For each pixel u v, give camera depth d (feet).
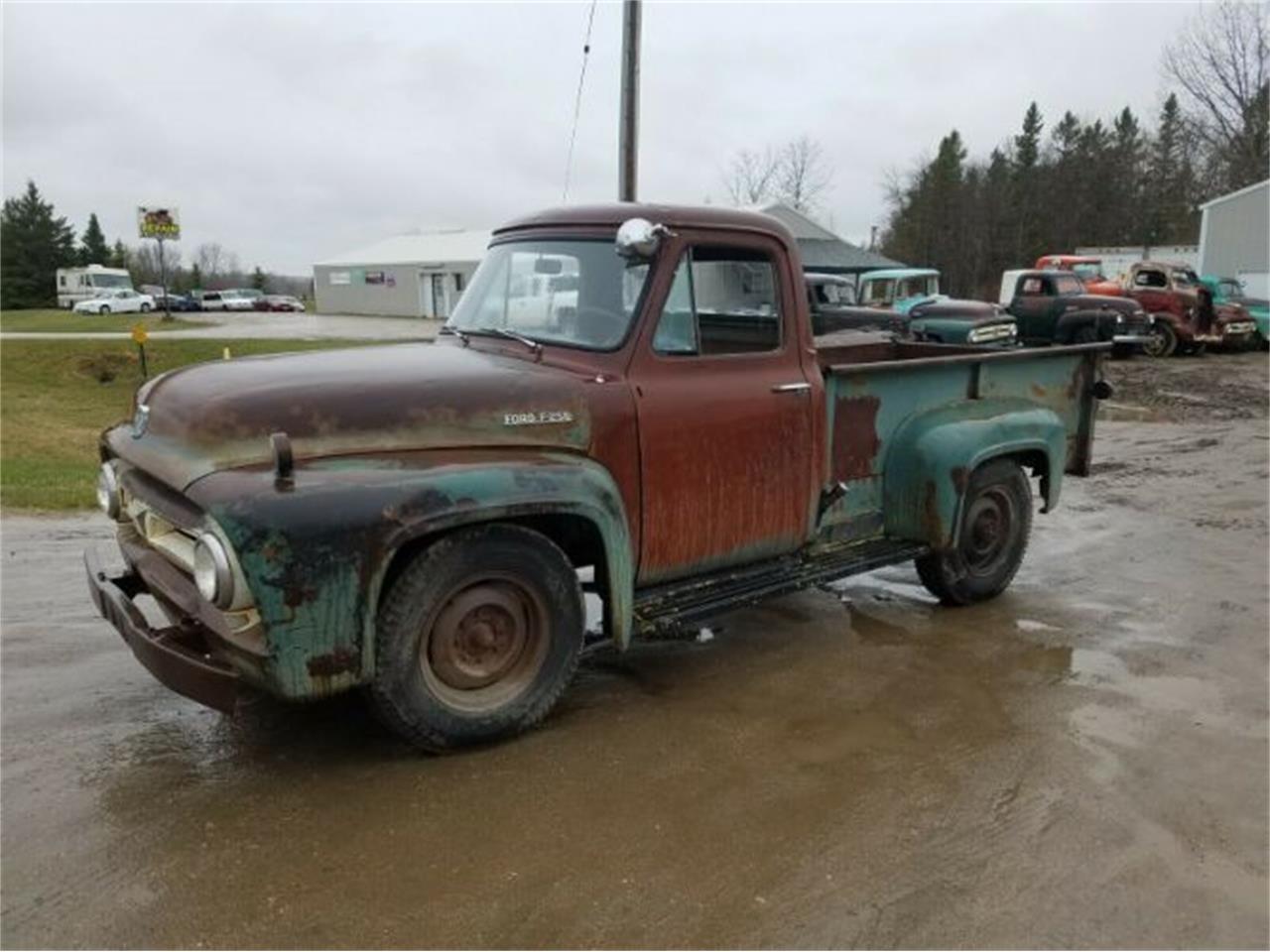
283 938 8.36
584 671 14.48
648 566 13.07
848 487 15.90
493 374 11.96
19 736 11.95
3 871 9.18
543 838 9.95
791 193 192.65
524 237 14.26
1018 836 10.20
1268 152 151.74
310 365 12.03
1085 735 12.64
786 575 14.65
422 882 9.18
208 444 10.30
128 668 14.14
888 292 76.54
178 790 10.72
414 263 177.78
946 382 17.26
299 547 9.72
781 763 11.67
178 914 8.63
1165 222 221.25
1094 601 18.49
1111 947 8.51
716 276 13.61
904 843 10.02
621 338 12.76
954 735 12.55
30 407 71.36
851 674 14.55
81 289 234.79
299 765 11.34
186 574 11.21
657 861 9.60
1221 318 80.53
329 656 10.07
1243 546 22.84
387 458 10.78
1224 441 40.29
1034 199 239.09
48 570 19.57
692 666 14.78
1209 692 14.12
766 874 9.44
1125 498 28.81
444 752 11.52
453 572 10.93
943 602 17.93
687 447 13.17
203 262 385.70
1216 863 9.81
